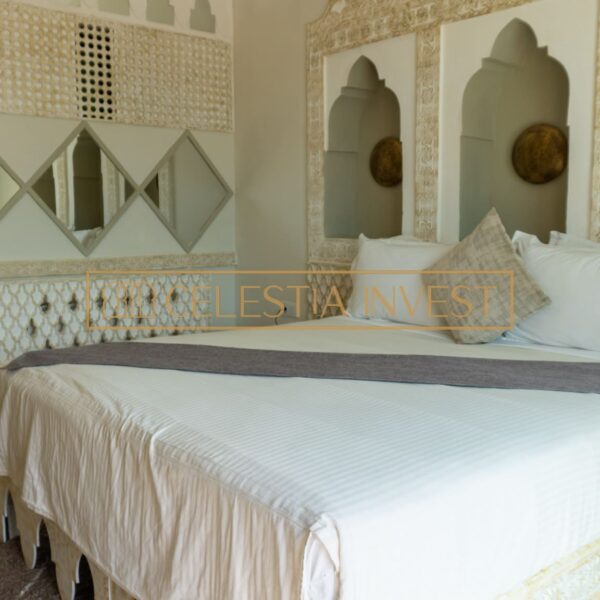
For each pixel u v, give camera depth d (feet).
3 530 8.55
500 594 4.55
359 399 6.24
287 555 3.94
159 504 5.11
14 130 13.01
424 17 11.39
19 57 12.90
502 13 10.30
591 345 8.21
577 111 9.55
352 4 12.65
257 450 4.87
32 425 7.19
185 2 14.92
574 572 5.13
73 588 6.89
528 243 9.18
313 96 13.62
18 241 13.28
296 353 8.37
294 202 14.43
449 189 11.39
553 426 5.39
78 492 6.24
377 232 13.70
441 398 6.24
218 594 4.42
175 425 5.59
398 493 4.19
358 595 3.77
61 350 8.85
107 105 14.03
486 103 11.39
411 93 11.80
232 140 16.06
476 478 4.49
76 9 13.48
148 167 14.76
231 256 16.28
